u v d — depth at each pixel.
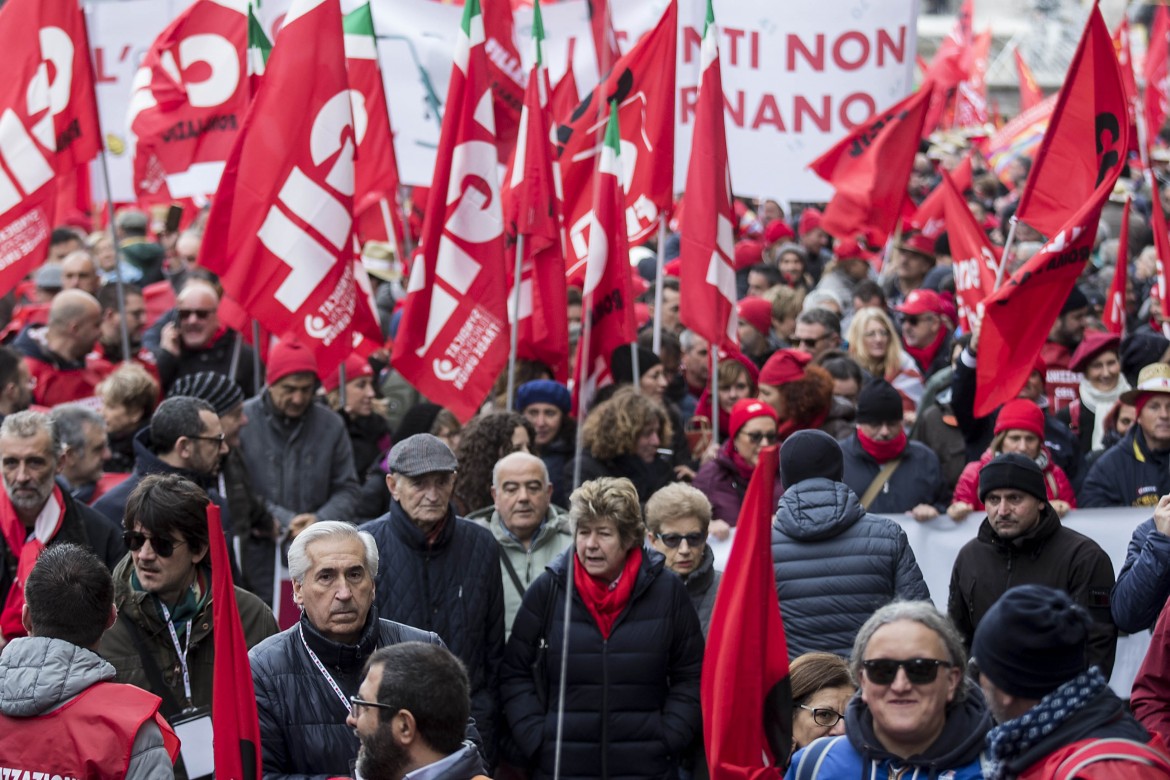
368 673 6.54
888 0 16.52
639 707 9.60
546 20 18.11
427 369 12.60
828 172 16.70
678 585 9.79
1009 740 5.88
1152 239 23.25
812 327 15.61
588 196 14.91
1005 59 68.38
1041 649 5.88
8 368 12.83
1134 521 11.26
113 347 17.17
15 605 9.73
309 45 12.41
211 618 8.75
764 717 6.83
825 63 16.64
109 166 19.67
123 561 8.95
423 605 9.77
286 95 12.39
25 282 21.52
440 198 12.60
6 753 7.00
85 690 7.12
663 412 12.73
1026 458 9.83
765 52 16.67
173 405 10.62
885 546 9.88
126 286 17.38
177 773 8.45
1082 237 11.66
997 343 11.83
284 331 12.43
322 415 13.34
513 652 9.84
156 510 8.52
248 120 12.44
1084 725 5.80
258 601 9.02
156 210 26.33
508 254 14.01
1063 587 9.76
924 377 16.55
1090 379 14.30
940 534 11.39
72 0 13.96
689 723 9.62
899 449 12.05
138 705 7.14
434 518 9.78
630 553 9.77
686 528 10.21
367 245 20.52
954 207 15.61
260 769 7.06
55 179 13.92
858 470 12.10
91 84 14.12
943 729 6.40
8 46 13.81
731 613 6.80
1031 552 9.88
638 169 14.78
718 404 13.88
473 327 12.57
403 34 17.84
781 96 16.70
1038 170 12.70
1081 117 12.52
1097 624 9.71
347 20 14.61
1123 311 15.62
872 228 16.73
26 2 13.82
